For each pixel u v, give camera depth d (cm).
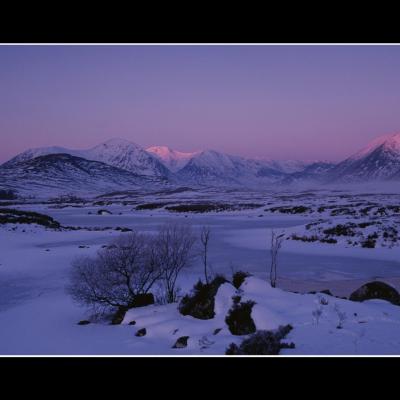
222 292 1488
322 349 924
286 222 6862
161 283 2355
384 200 11862
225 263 3222
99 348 1230
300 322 1168
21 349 1270
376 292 1625
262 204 11269
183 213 10081
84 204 15888
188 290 2236
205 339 1170
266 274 2814
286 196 17538
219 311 1419
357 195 16750
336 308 1288
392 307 1364
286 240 4509
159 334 1368
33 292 2267
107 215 9906
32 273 2758
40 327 1576
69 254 3475
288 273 2856
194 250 3853
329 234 4394
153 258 2078
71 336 1420
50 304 2008
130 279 2028
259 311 1259
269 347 922
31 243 4300
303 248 3997
